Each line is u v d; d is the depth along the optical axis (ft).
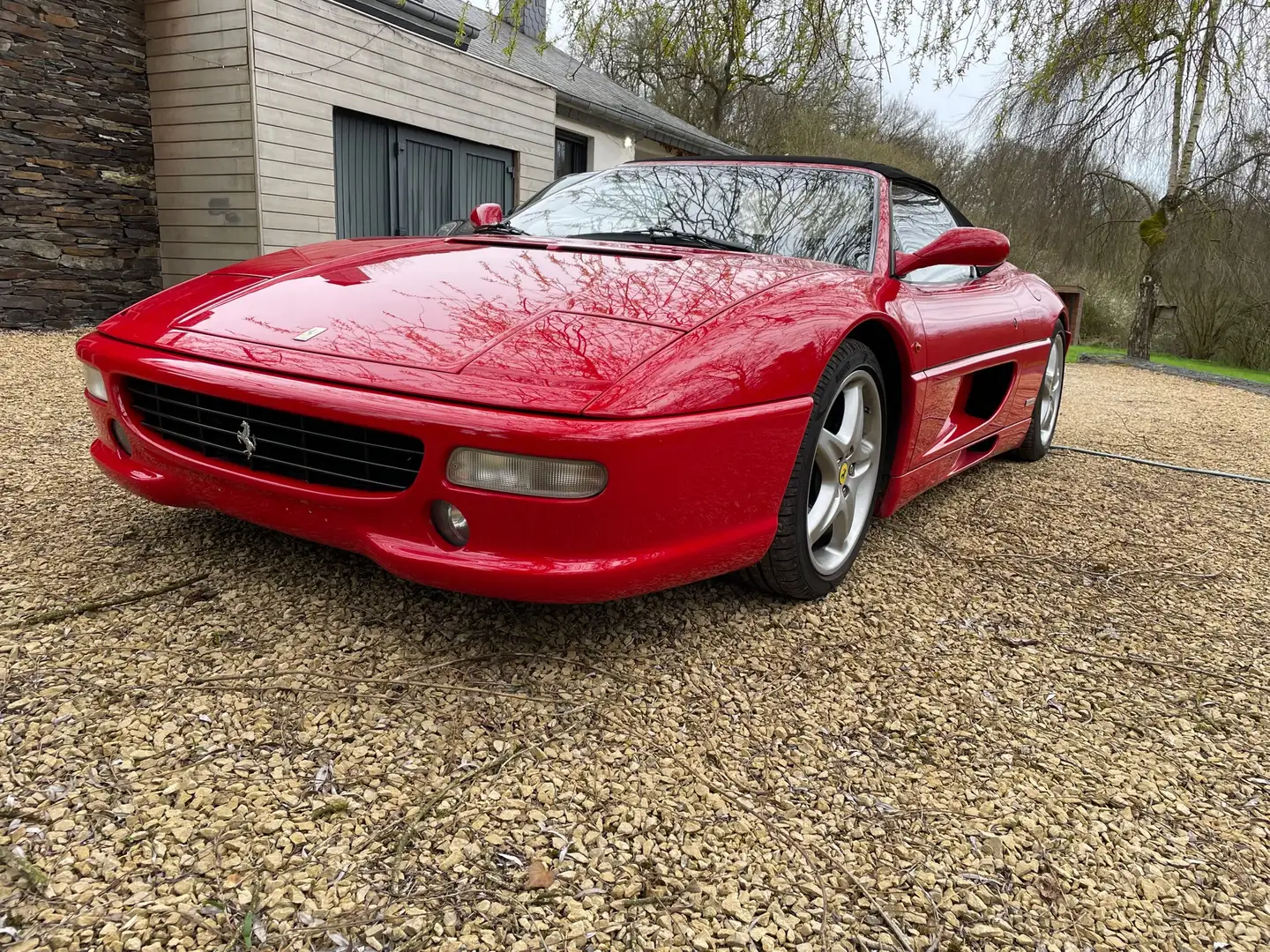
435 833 4.22
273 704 5.16
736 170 9.48
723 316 5.92
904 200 9.48
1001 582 8.34
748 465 5.80
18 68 19.16
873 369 7.35
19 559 6.91
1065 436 17.11
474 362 5.28
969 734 5.58
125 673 5.35
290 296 6.38
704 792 4.74
